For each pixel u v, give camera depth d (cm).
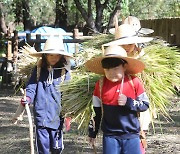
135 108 461
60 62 582
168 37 1568
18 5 2438
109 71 462
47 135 580
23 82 686
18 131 874
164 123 924
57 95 575
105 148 472
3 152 723
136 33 586
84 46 641
